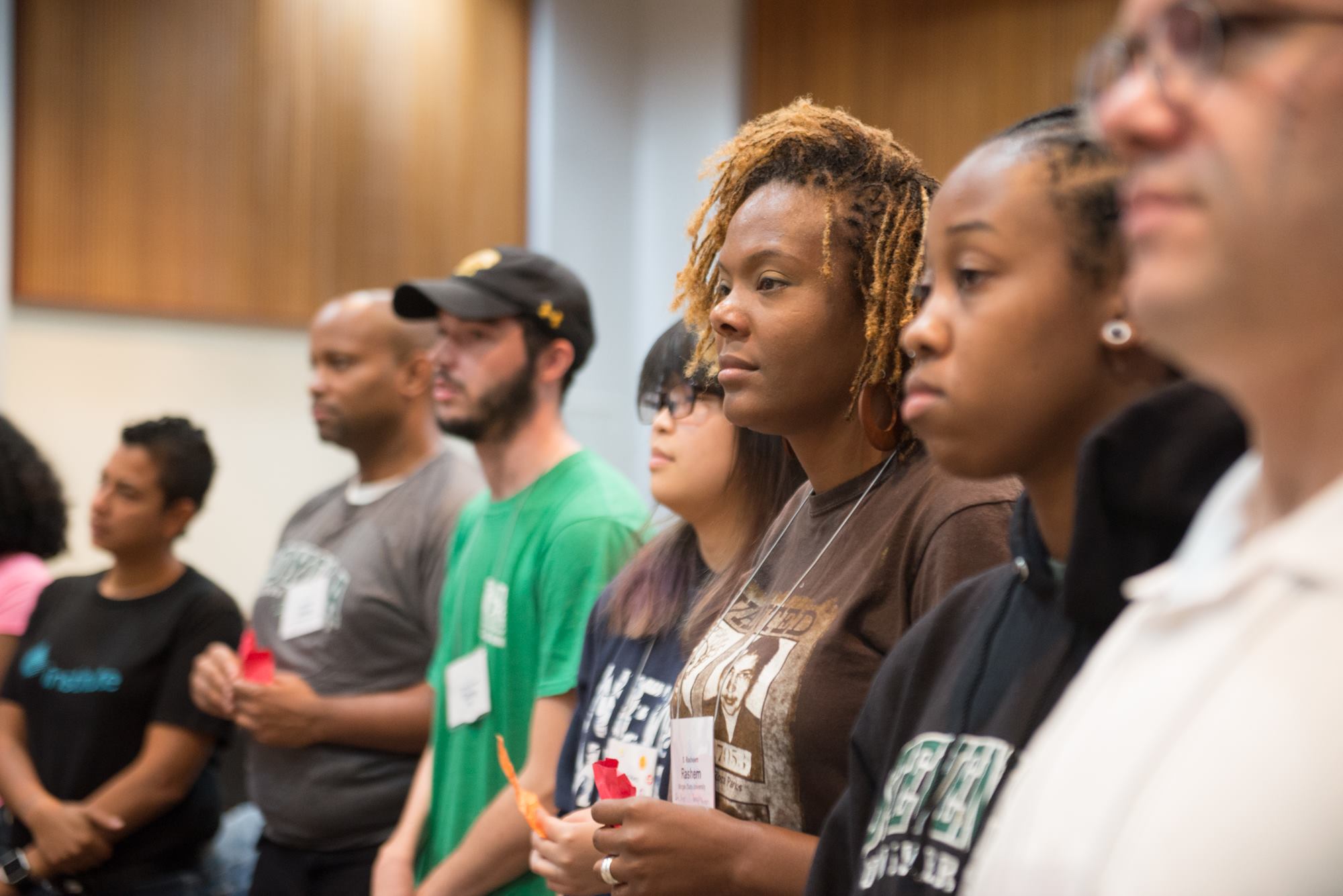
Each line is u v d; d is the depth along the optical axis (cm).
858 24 475
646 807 115
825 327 120
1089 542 69
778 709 113
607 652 166
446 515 251
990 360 74
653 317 521
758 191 126
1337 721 41
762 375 122
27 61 373
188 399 411
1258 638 45
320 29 446
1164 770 45
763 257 122
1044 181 73
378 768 238
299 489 441
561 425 227
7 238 366
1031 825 52
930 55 458
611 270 520
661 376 163
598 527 198
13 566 288
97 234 389
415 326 268
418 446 267
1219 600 47
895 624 111
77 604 267
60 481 301
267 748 243
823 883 92
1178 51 44
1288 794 41
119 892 244
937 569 106
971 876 62
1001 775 73
